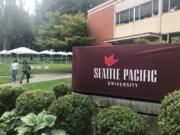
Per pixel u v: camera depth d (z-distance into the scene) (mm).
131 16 20688
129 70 4812
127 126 3338
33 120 3943
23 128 3883
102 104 5211
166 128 3012
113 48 5074
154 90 4434
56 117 4027
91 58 5484
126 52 4859
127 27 21234
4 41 54562
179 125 2885
